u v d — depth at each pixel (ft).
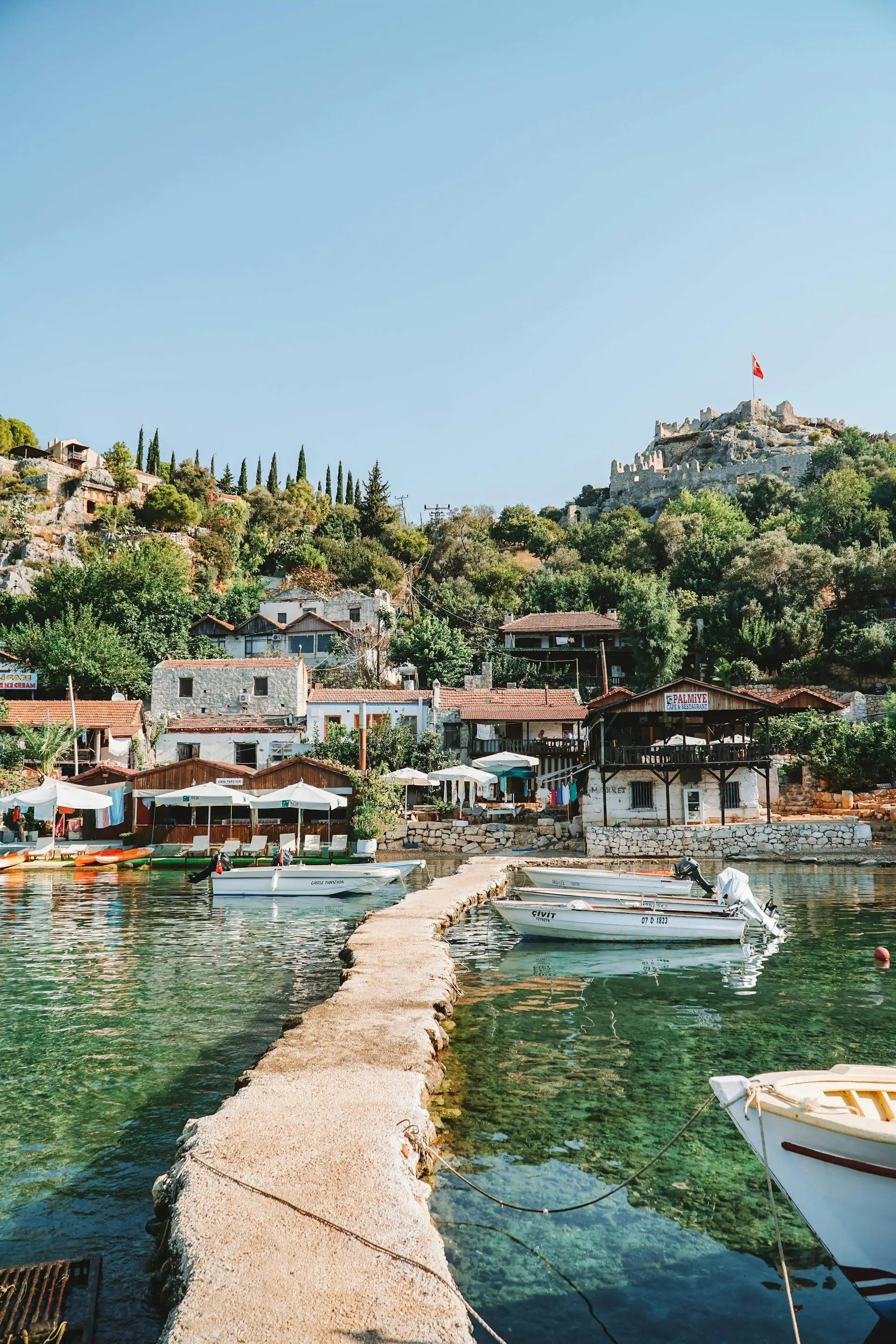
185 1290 18.70
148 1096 35.09
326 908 91.66
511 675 237.86
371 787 136.87
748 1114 23.71
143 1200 26.68
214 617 261.44
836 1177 21.88
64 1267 22.47
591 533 384.68
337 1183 23.25
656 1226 26.03
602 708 135.64
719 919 70.13
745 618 244.01
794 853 126.31
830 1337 21.29
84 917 85.05
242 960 62.49
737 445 454.40
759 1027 46.32
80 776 150.71
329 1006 42.91
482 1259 24.21
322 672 235.40
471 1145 31.30
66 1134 31.42
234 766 142.51
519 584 339.77
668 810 134.62
